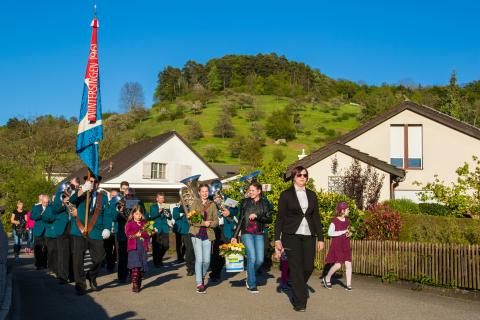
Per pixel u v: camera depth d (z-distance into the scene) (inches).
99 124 450.9
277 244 333.4
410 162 1034.7
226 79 7116.1
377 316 313.4
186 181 511.5
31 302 362.3
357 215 559.2
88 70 454.3
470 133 998.4
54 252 498.0
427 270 421.1
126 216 465.4
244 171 704.4
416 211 841.5
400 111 1037.8
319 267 533.3
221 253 427.8
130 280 476.4
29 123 2249.0
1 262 320.5
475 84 3823.8
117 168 1670.8
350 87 6796.3
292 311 327.3
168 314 319.6
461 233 466.9
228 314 318.7
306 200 331.9
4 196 1556.3
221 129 4291.3
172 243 794.8
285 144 4069.9
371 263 473.1
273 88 6496.1
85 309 336.8
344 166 955.3
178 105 5511.8
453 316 315.6
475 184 611.8
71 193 432.8
